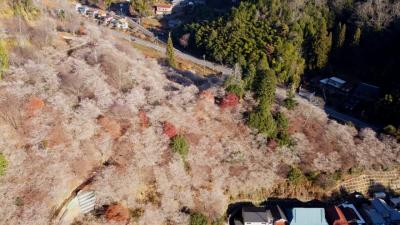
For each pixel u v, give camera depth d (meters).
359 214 48.09
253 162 49.91
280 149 51.66
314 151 52.84
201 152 47.66
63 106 42.75
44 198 35.19
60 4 73.50
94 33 62.38
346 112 69.25
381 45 83.19
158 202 41.56
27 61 47.53
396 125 61.50
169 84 56.62
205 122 50.75
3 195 34.00
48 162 37.66
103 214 38.38
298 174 50.22
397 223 47.06
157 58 74.44
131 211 39.88
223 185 47.53
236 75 56.38
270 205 48.88
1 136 37.84
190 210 42.72
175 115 48.56
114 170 40.41
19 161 36.62
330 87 77.00
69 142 40.12
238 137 51.19
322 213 45.75
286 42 79.88
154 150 43.78
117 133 43.62
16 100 40.84
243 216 45.38
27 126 39.62
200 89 57.16
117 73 51.62
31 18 59.06
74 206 37.41
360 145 55.12
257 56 76.69
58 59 51.22
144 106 48.19
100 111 44.69
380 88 74.69
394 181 54.22
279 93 64.94
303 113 56.69
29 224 33.00
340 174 52.31
